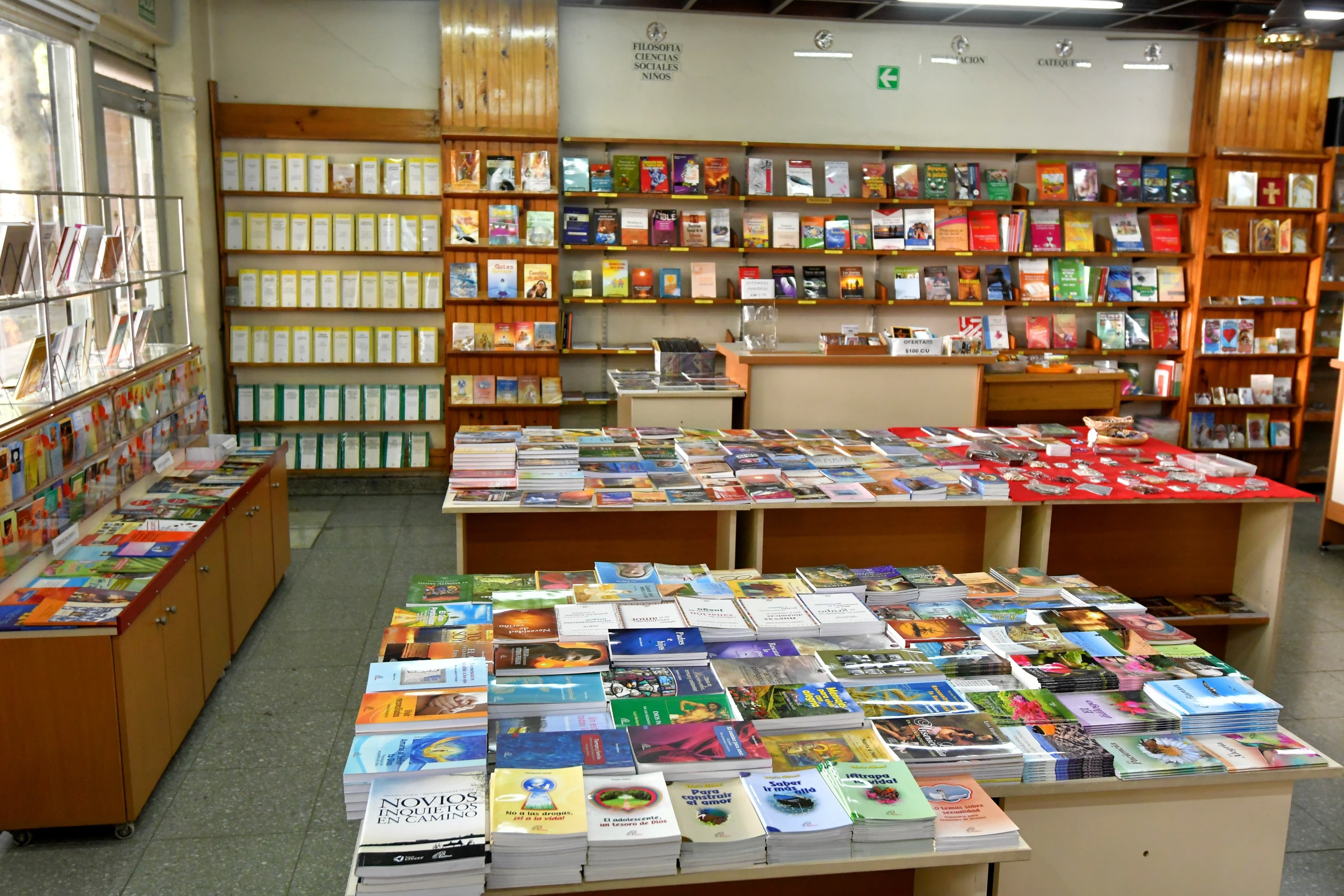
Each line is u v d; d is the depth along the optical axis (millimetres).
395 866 1798
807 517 4340
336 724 4031
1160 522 4539
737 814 2041
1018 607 3191
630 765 2139
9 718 3092
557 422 7621
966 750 2289
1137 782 2348
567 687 2447
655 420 6504
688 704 2426
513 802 1975
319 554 6094
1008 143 7941
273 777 3639
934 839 2047
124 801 3201
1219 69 7691
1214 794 2447
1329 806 3629
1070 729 2443
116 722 3143
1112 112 7988
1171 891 2494
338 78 7180
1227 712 2531
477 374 7461
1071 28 7824
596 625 2787
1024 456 4691
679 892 2322
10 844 3211
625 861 1931
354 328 7367
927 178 7754
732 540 4098
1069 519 4492
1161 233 8023
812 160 7762
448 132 7094
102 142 5574
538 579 3201
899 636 2895
